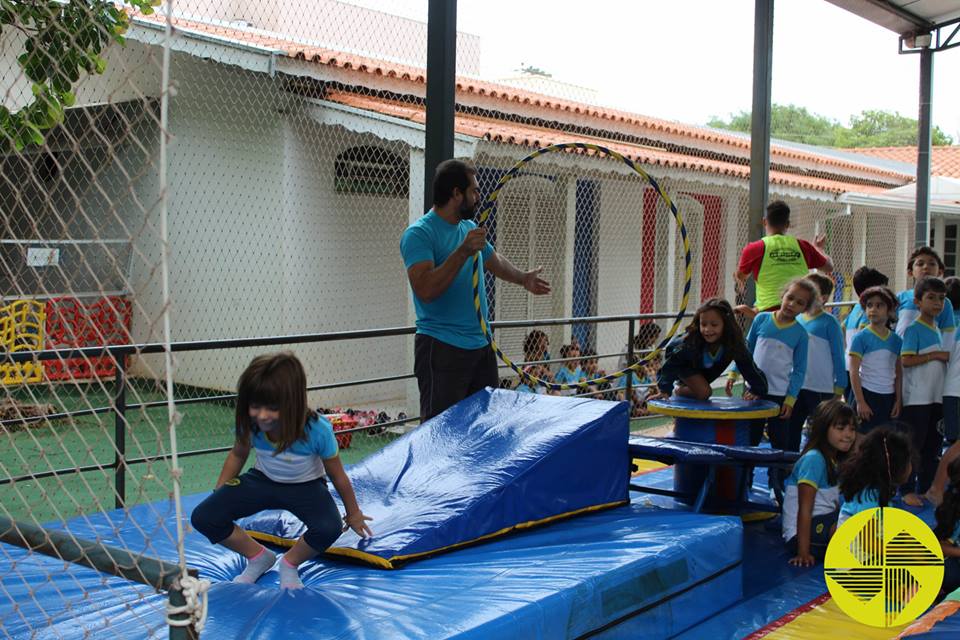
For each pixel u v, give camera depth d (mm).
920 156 11812
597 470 4410
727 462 4719
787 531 4793
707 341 5328
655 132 12648
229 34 9047
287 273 8938
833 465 4723
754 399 5438
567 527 4066
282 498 3225
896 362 6082
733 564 4098
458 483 3953
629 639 3445
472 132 8828
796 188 13266
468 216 5160
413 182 8500
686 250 5672
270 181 8898
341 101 9008
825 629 3744
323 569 3436
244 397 3135
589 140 10867
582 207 11469
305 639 2689
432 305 5148
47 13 3305
